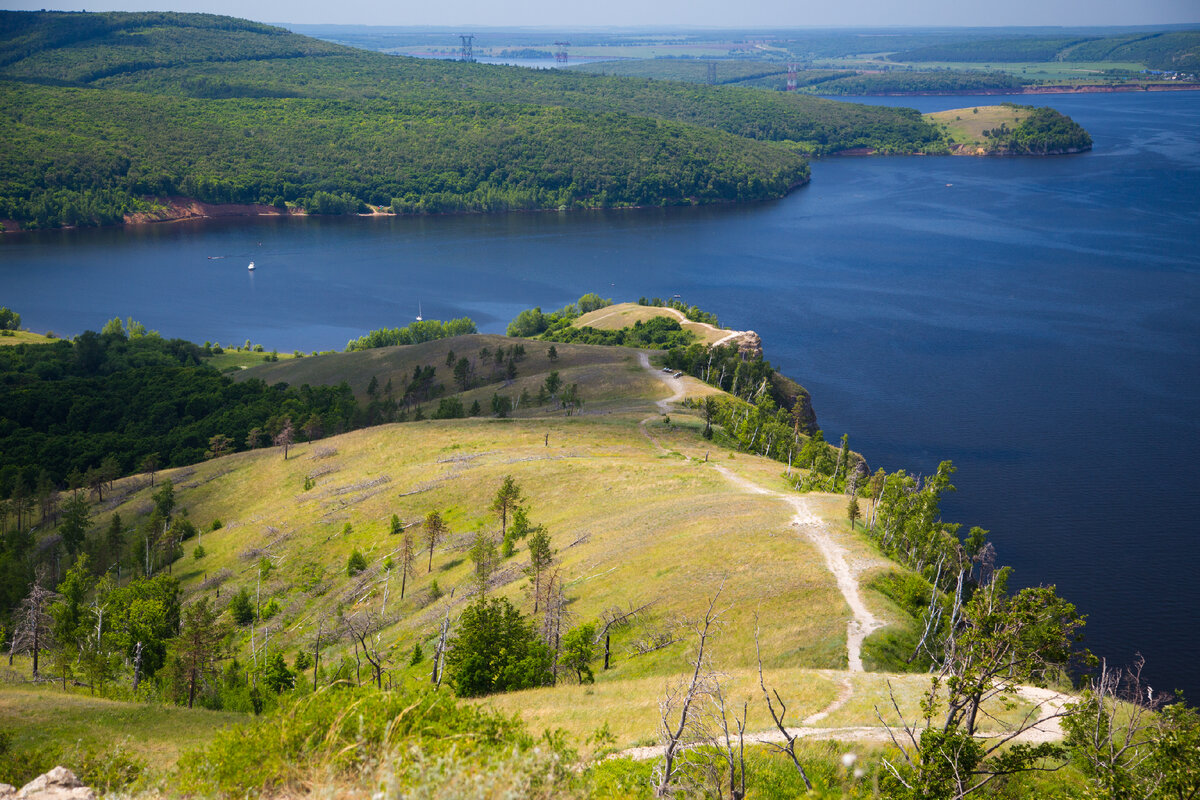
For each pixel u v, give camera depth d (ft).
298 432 531.09
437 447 432.66
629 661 192.95
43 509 445.78
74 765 108.27
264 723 86.22
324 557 337.31
